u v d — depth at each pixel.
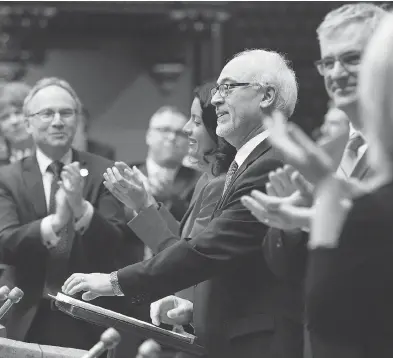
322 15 10.95
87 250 5.41
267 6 10.96
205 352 4.24
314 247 2.71
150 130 7.68
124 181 4.68
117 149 11.50
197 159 5.06
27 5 11.05
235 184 4.21
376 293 2.66
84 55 11.50
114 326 4.17
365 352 2.71
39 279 5.38
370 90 2.58
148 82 11.70
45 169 5.68
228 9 11.03
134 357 5.11
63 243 5.38
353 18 4.25
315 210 2.75
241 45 11.05
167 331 4.22
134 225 4.70
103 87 11.55
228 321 4.21
